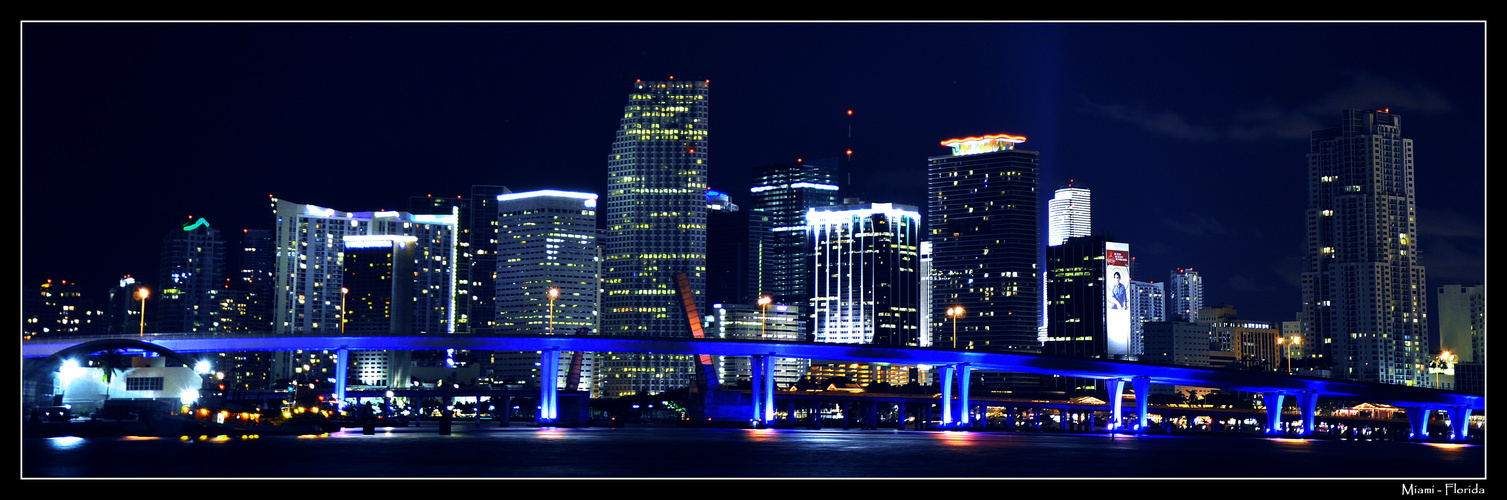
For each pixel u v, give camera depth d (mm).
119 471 135125
